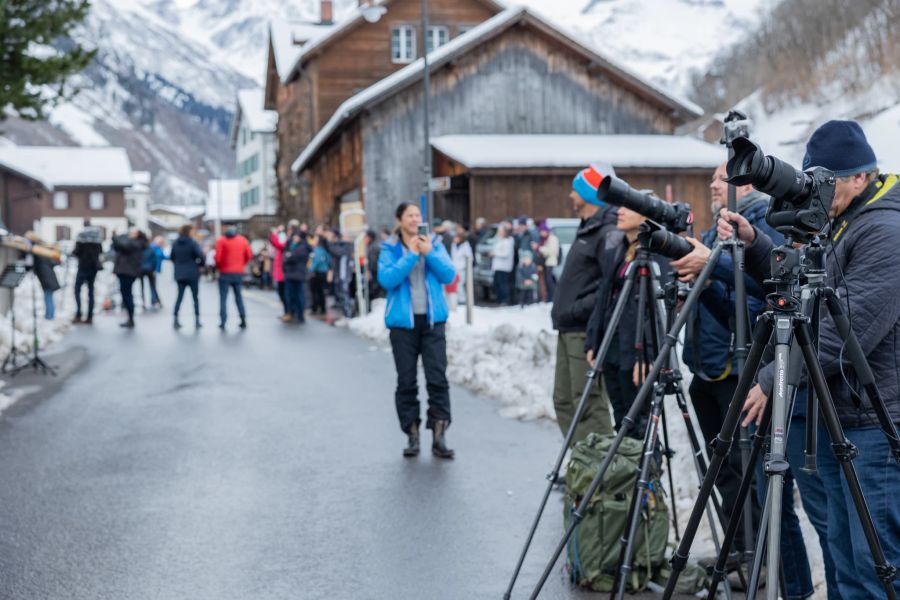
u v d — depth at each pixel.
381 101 33.31
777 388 3.22
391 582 5.60
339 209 38.81
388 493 7.50
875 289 3.74
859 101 54.97
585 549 5.38
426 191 27.67
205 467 8.39
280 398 11.91
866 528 3.38
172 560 6.00
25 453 8.95
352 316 24.23
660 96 35.16
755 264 4.56
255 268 43.91
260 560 5.99
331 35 41.50
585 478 5.39
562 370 7.39
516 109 34.91
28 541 6.37
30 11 17.97
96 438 9.61
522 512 6.95
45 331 18.39
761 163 3.28
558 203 30.30
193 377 13.70
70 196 126.38
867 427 3.83
